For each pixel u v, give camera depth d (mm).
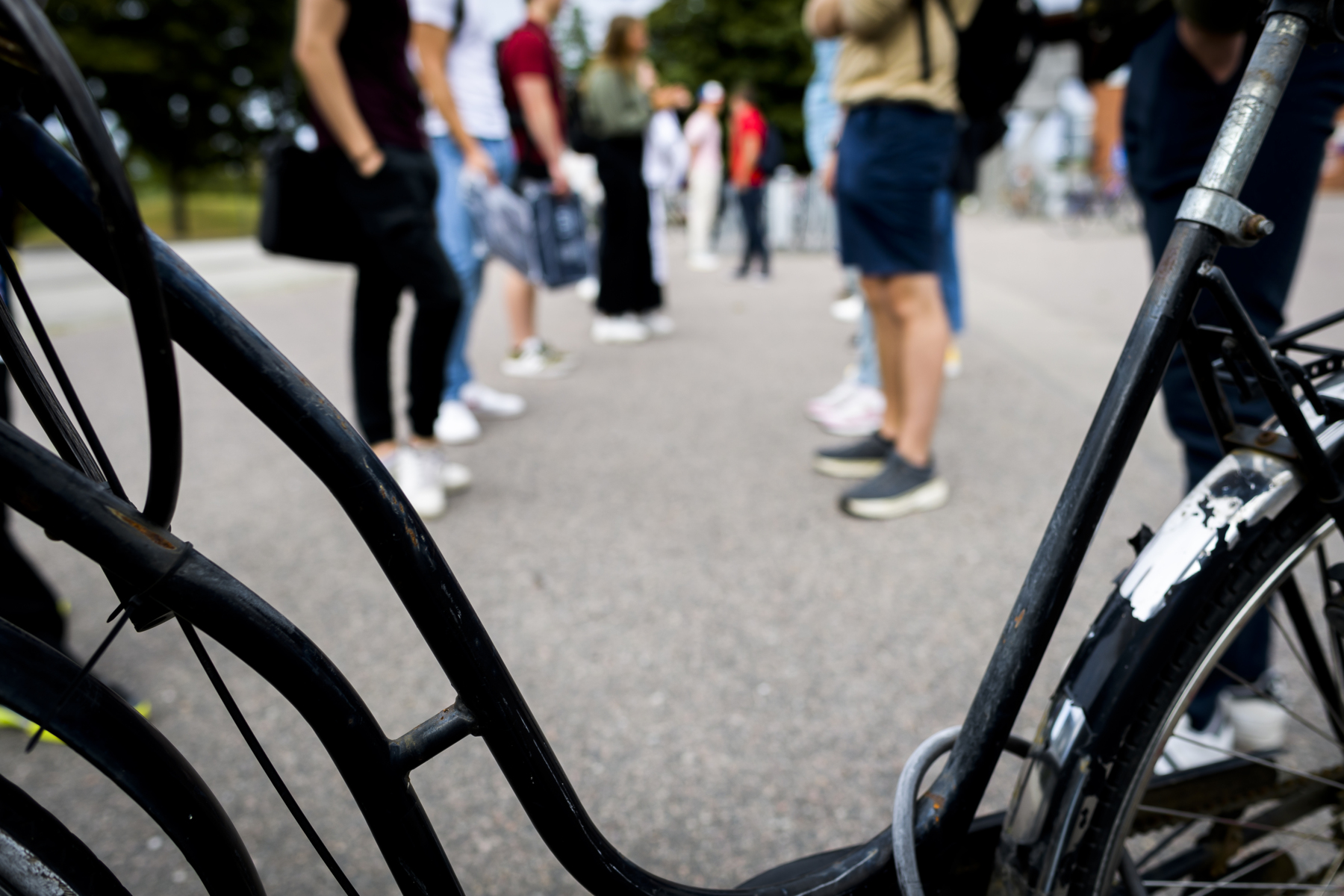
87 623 2188
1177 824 1117
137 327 501
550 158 4469
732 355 5324
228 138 28797
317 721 658
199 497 3055
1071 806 853
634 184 5516
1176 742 1451
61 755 1718
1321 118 1238
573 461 3389
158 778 667
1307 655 1053
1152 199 1411
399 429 3748
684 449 3492
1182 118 1324
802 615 2170
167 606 596
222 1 26641
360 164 2467
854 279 5062
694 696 1855
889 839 896
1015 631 809
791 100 31344
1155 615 844
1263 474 859
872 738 1707
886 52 2416
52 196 553
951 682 1877
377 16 2451
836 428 3662
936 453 3324
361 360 2762
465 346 3850
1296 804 1133
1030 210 20578
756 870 1402
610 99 5328
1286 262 1294
